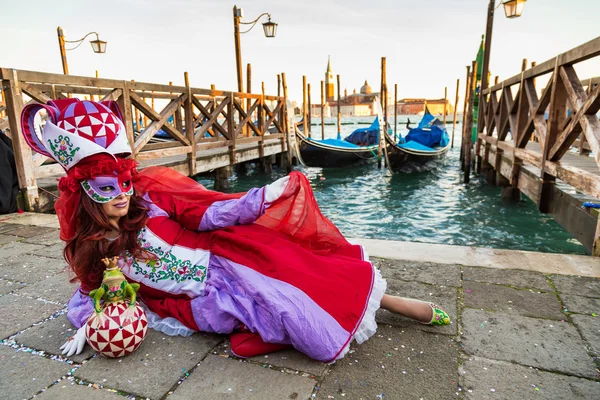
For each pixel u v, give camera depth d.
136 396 1.62
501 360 1.84
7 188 4.90
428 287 2.62
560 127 5.08
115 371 1.78
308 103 24.70
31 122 1.73
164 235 1.91
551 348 1.93
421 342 1.99
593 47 3.62
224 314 1.91
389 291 2.57
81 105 1.63
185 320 2.00
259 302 1.84
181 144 8.48
